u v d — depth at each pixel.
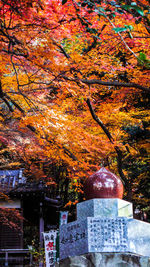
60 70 9.30
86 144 10.66
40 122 8.91
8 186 17.98
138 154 15.91
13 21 8.56
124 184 15.45
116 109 12.95
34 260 17.41
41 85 10.90
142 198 18.62
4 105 13.38
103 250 3.84
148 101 14.73
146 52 11.60
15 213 17.36
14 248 17.97
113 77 13.30
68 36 8.95
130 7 4.34
